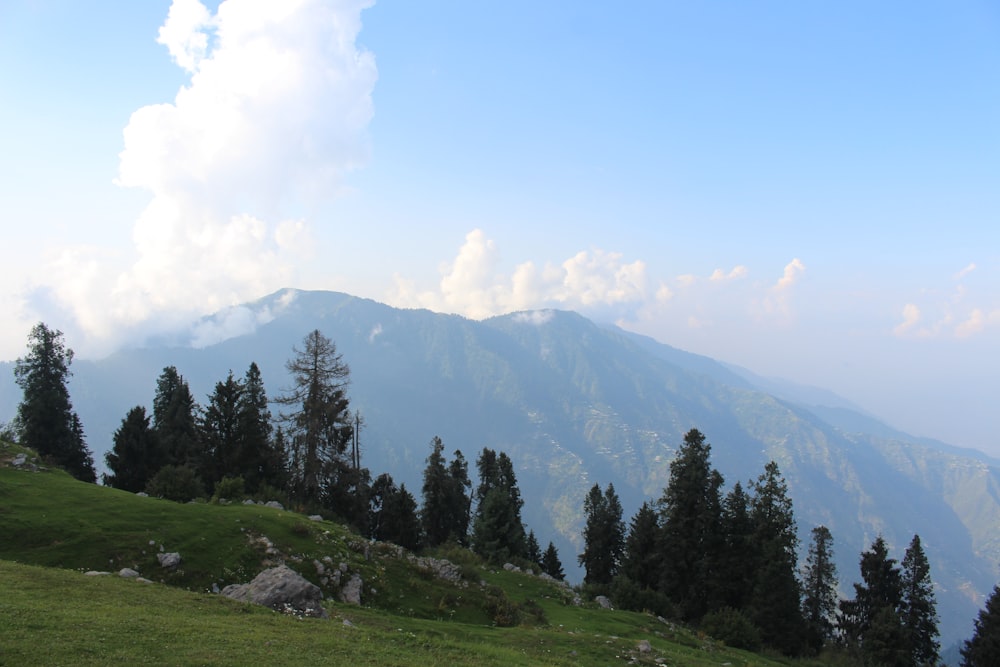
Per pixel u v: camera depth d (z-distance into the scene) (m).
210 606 20.62
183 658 14.80
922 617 62.66
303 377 62.25
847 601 66.62
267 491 56.06
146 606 19.05
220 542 31.69
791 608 54.09
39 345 65.00
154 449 61.91
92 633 15.38
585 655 26.72
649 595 51.22
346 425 67.88
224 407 64.75
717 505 62.53
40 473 36.22
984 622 57.69
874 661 53.09
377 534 78.38
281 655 16.39
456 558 53.50
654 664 27.66
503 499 75.62
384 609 31.28
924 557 63.03
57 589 19.19
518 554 74.38
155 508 33.53
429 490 84.69
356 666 16.67
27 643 13.96
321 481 65.19
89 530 29.23
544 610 40.88
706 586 60.41
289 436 63.53
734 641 44.03
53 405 64.25
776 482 61.22
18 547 26.77
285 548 32.94
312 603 24.23
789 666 40.16
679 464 64.31
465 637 26.23
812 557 66.56
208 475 62.00
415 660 18.67
